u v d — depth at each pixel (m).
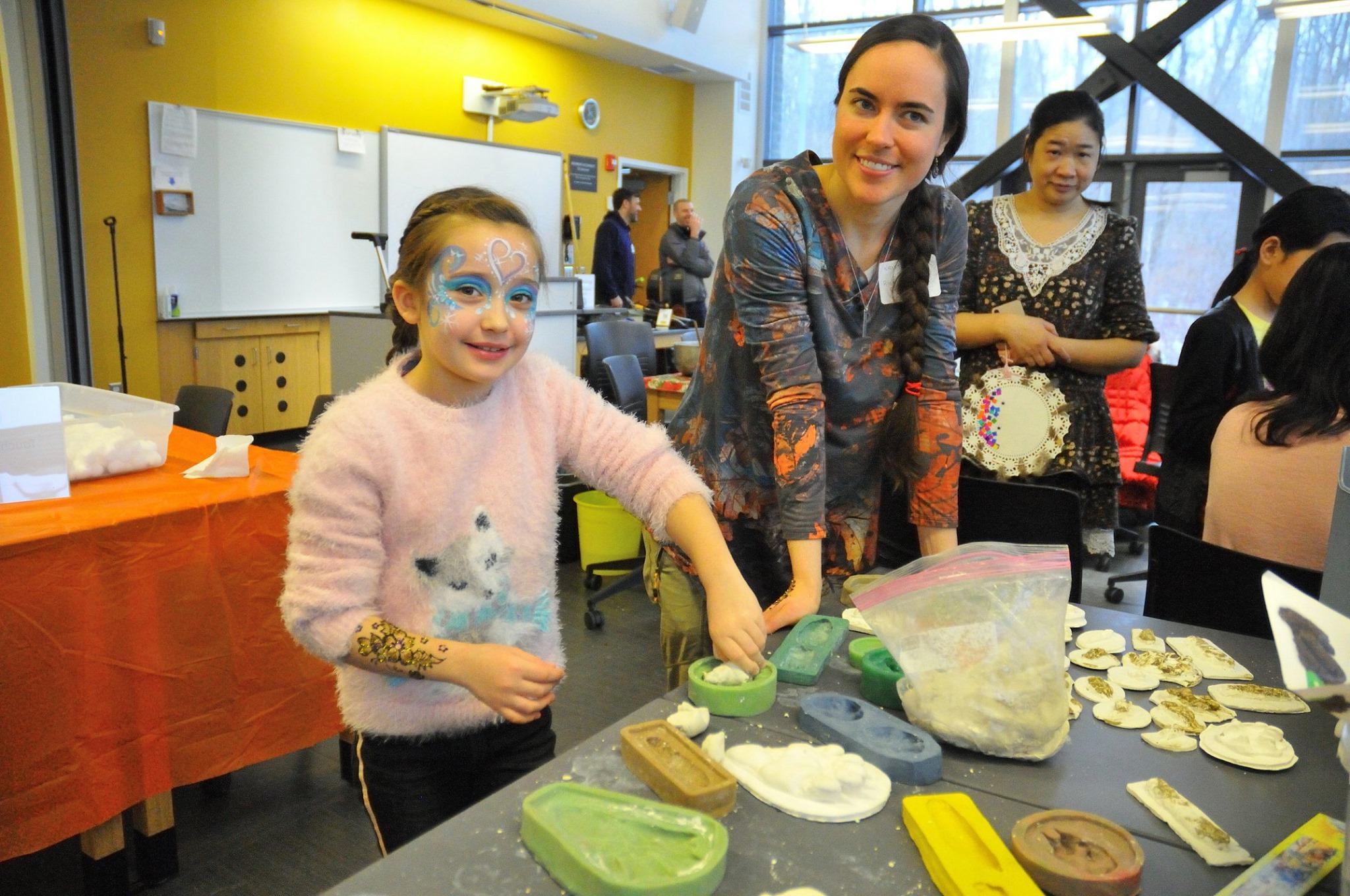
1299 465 1.34
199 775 1.75
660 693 2.65
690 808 0.74
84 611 1.54
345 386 5.04
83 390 2.21
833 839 0.72
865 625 1.15
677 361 4.20
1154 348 5.27
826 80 9.45
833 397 1.36
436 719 1.13
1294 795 0.81
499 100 7.36
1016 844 0.69
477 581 1.12
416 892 0.65
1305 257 1.77
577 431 1.19
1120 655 1.12
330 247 6.43
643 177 10.10
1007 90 7.96
